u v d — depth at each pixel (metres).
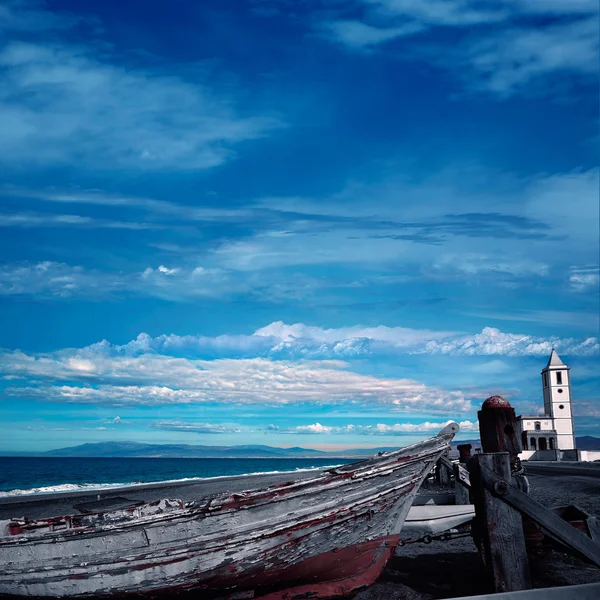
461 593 6.99
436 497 10.90
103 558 6.93
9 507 25.16
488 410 6.96
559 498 16.08
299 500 6.86
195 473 105.88
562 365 99.19
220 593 7.05
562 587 5.42
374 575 7.18
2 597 7.37
